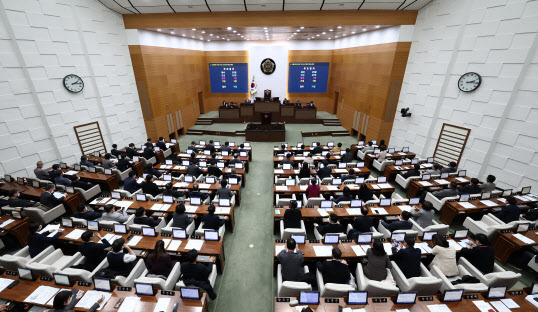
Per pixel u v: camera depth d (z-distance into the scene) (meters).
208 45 18.97
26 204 6.59
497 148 8.35
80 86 9.88
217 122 18.45
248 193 8.94
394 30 11.43
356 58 15.14
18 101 8.21
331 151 11.41
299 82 19.77
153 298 3.63
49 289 3.74
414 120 11.39
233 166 9.70
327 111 20.45
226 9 10.67
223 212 6.20
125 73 11.84
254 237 6.61
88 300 3.56
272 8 10.55
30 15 8.19
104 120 11.12
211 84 19.92
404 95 11.89
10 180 7.84
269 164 11.63
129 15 11.32
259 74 19.62
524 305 3.54
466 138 9.20
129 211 6.29
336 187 7.55
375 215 6.16
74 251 5.55
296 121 18.33
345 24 11.07
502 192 7.09
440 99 10.07
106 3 10.22
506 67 7.84
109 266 4.16
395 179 9.49
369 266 4.18
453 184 7.10
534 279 5.22
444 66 9.77
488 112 8.46
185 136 16.44
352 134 16.23
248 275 5.38
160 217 6.01
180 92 15.76
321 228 5.35
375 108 13.26
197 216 6.30
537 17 7.01
